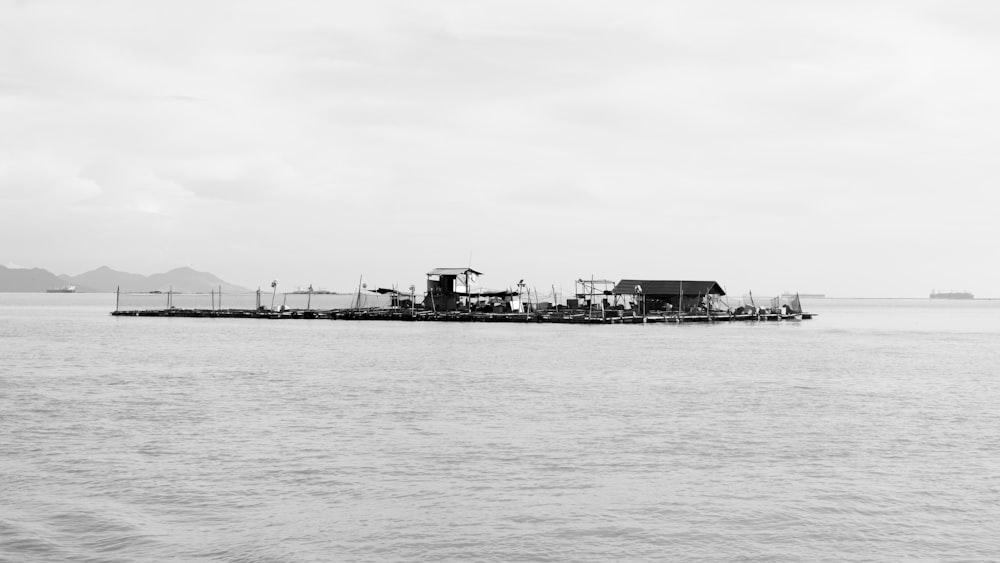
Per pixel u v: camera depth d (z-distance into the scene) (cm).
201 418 3638
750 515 2217
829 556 1934
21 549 1955
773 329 12412
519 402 4159
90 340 8894
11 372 5491
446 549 1970
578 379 5209
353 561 1898
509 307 14312
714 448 3039
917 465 2781
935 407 4056
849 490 2458
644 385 4919
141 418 3634
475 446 3050
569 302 14938
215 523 2147
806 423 3572
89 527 2109
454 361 6438
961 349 8162
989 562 1903
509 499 2355
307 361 6394
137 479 2556
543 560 1911
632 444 3102
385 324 13088
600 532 2083
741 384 4988
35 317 15825
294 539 2031
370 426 3450
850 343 9038
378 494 2403
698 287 14862
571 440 3170
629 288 14450
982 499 2372
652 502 2330
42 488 2453
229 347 7906
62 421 3550
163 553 1939
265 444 3075
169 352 7250
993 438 3250
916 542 2023
